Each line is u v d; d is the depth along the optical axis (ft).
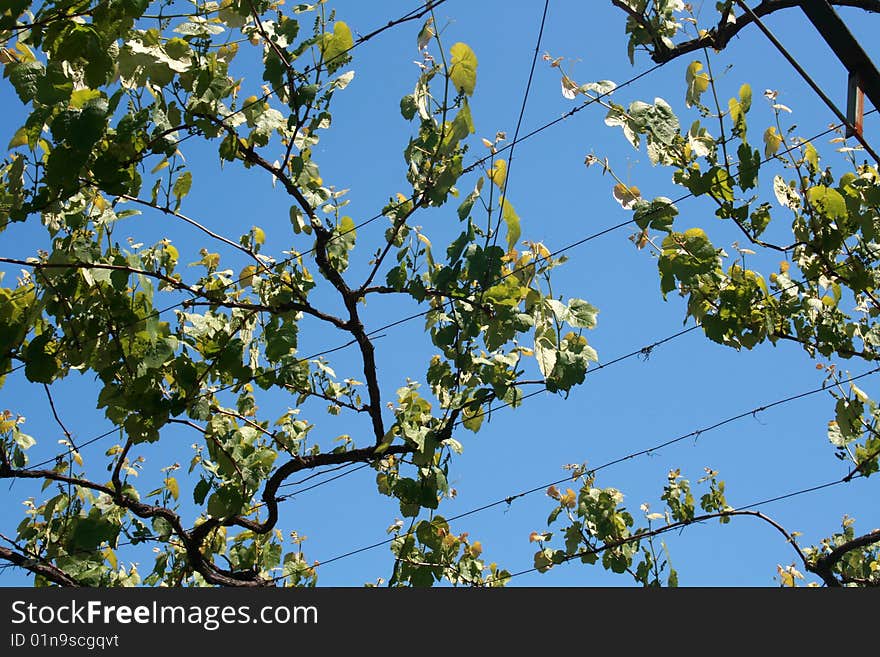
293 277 18.29
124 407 16.51
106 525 18.03
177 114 15.39
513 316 14.98
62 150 14.11
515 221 14.80
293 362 18.65
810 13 11.28
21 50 14.94
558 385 14.78
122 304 16.19
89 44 13.58
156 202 16.37
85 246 15.89
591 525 20.24
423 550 18.86
